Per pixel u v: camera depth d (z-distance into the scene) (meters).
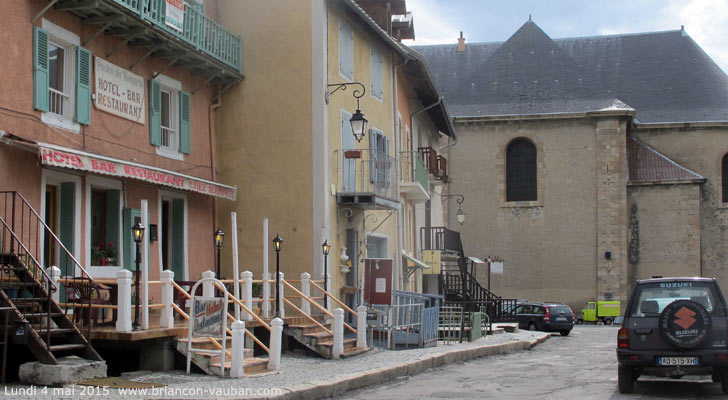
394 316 19.20
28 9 14.20
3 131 13.50
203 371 13.03
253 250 20.70
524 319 34.53
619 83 54.38
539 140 47.69
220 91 21.03
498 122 48.22
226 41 20.42
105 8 15.24
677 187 47.16
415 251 32.44
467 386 13.37
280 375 13.18
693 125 49.22
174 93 19.19
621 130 46.59
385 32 25.66
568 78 49.69
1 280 12.30
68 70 15.39
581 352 22.12
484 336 26.00
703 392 12.34
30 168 14.27
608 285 45.75
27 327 11.59
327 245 19.03
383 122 26.05
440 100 32.09
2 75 13.58
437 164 35.75
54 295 14.34
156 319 15.66
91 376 11.78
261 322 14.46
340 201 21.33
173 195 18.95
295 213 20.58
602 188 46.41
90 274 15.69
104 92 16.25
